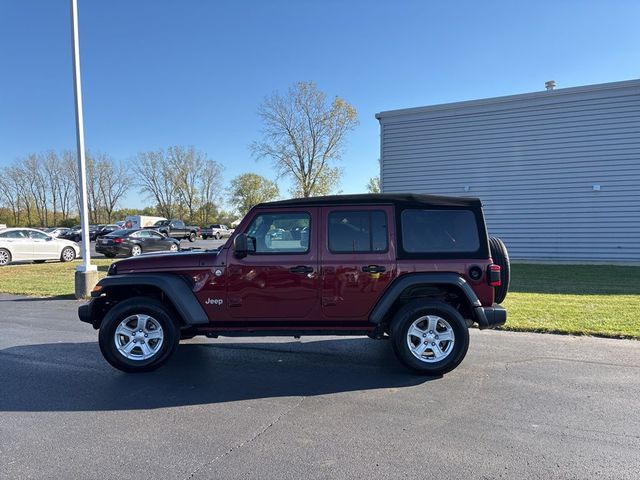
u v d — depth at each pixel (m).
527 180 15.47
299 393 4.32
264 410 3.91
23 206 84.25
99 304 5.17
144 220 51.72
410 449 3.18
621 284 10.57
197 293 4.92
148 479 2.82
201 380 4.70
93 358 5.50
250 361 5.39
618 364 5.11
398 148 17.16
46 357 5.54
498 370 4.94
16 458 3.08
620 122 14.30
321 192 47.09
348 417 3.75
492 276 4.79
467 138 16.17
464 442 3.28
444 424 3.59
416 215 4.95
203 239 54.25
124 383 4.60
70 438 3.38
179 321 5.12
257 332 4.98
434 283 4.79
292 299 4.88
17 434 3.45
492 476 2.83
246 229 4.98
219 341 6.36
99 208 85.19
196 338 6.53
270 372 4.97
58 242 19.55
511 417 3.71
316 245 4.90
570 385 4.46
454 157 16.38
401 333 4.77
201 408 3.96
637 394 4.21
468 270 4.82
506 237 15.80
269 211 4.98
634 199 14.26
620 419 3.66
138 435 3.43
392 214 4.92
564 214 15.09
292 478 2.82
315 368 5.11
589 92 14.57
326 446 3.24
